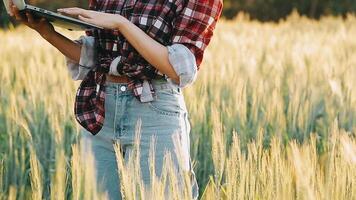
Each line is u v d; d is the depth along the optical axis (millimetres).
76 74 3789
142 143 3496
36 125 5828
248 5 38688
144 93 3461
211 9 3426
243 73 8609
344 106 6555
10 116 5727
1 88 7035
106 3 3584
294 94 6781
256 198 3227
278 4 39062
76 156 3240
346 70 8188
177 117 3521
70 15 3436
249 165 3367
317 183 3254
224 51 11039
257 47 12141
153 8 3432
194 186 3672
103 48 3551
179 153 3291
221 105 6836
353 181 3225
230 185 3242
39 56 9070
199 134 5816
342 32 14984
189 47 3412
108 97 3545
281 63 9055
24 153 5188
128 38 3332
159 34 3426
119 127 3525
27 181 5180
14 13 3516
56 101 6016
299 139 6055
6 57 9594
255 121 6074
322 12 39031
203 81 6660
